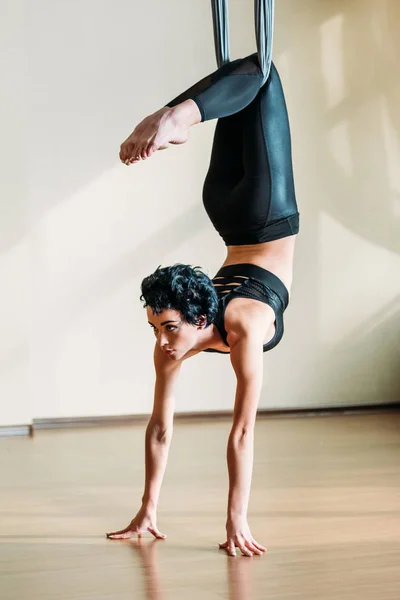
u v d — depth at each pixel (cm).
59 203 650
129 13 659
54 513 371
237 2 683
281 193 300
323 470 465
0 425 616
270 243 306
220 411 685
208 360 682
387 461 489
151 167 666
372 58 714
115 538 324
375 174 717
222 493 408
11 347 621
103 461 504
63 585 267
